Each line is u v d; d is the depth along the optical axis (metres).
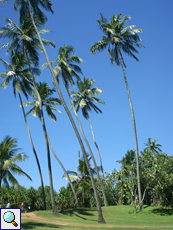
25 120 34.78
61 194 44.16
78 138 23.45
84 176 42.78
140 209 35.25
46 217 25.25
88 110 44.56
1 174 29.50
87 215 28.95
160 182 32.84
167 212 32.50
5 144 29.95
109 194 47.16
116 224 22.80
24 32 29.28
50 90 37.47
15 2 25.05
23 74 33.88
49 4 26.05
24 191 48.00
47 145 28.92
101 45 35.31
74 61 35.47
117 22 35.16
